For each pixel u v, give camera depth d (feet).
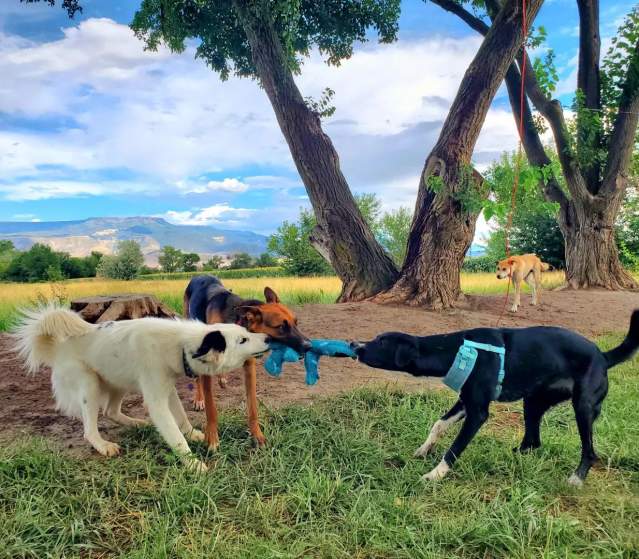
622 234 87.97
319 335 29.96
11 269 232.32
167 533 10.25
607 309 43.91
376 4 54.03
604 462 14.38
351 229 42.11
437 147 38.78
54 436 15.14
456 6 55.31
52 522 10.43
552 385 13.29
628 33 56.24
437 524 10.57
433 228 38.55
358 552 9.92
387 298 38.88
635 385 21.44
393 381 21.91
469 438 13.05
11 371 22.06
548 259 103.96
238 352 13.60
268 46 41.14
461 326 33.94
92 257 259.80
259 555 9.50
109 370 13.65
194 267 399.65
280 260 138.62
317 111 42.24
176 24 51.39
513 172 36.14
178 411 14.52
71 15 39.68
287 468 13.08
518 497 11.46
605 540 10.17
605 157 59.62
